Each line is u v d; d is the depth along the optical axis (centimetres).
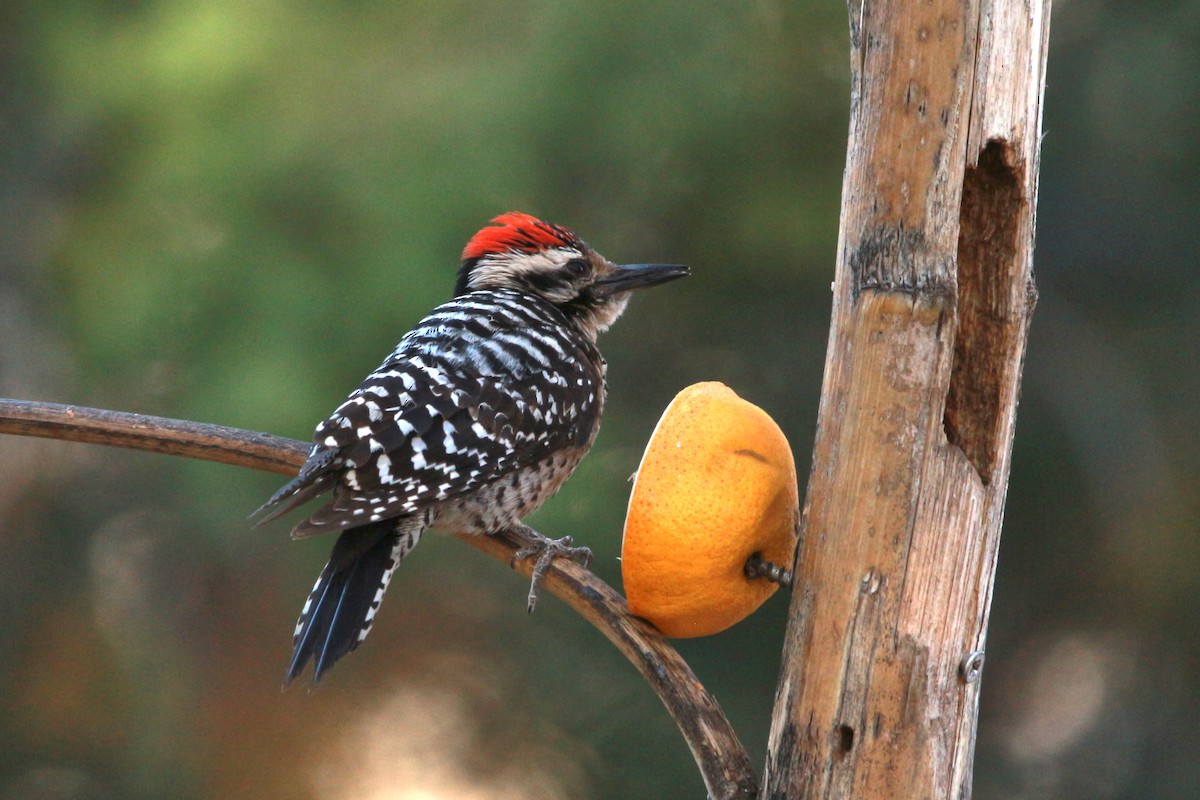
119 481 1590
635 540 474
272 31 1198
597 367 790
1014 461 1444
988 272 445
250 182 1155
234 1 1222
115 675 1528
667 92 1216
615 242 1302
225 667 1510
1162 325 1452
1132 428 1422
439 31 1219
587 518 1226
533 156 1194
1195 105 1373
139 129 1235
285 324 1120
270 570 1494
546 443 716
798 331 1361
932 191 425
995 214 442
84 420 625
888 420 431
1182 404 1426
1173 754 1480
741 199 1282
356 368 1111
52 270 1454
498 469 684
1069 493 1434
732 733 482
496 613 1417
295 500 602
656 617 488
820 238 1275
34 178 1470
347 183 1145
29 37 1321
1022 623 1495
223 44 1191
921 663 432
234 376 1109
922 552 431
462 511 686
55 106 1363
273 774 1454
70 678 1538
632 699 1359
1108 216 1441
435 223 1140
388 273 1116
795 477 485
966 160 423
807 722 443
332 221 1152
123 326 1177
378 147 1163
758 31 1256
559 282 826
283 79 1183
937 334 426
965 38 421
